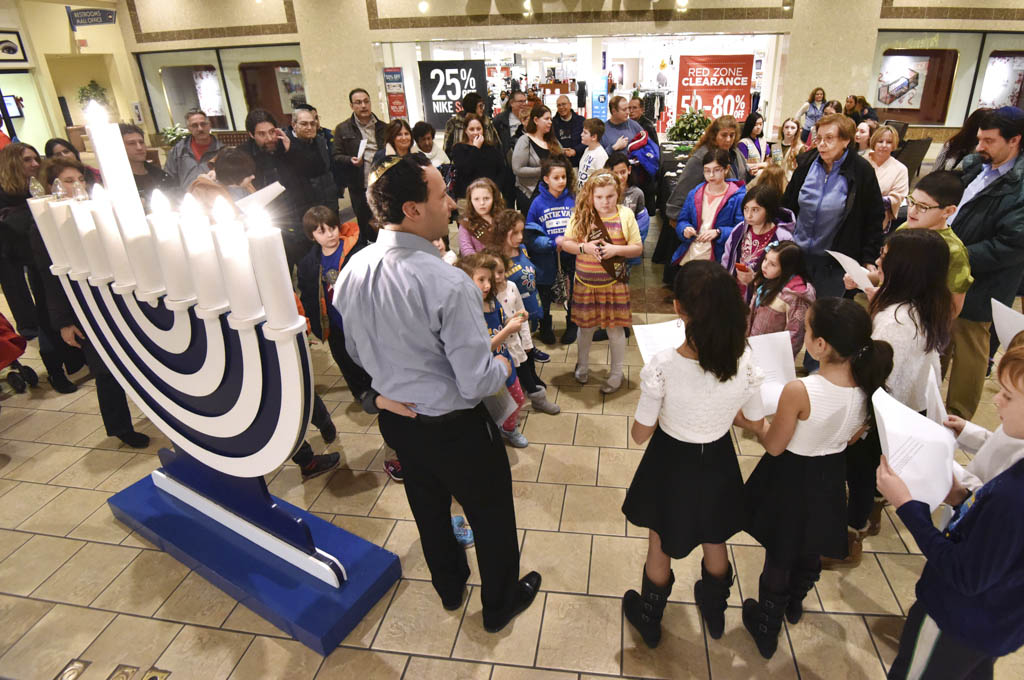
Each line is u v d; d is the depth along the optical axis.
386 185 1.48
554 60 9.28
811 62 8.48
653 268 5.62
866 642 1.99
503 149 6.17
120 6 9.60
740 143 5.50
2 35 8.90
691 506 1.70
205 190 2.64
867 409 1.64
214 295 1.87
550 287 3.98
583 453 3.02
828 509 1.71
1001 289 2.63
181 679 1.97
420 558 2.43
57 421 3.59
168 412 2.36
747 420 1.76
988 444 1.48
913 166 6.18
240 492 2.36
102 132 1.98
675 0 8.34
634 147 5.29
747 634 2.03
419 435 1.71
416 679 1.93
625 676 1.91
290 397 1.83
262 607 2.16
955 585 1.21
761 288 2.96
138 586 2.36
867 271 2.29
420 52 9.28
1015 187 2.46
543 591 2.23
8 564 2.50
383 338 1.59
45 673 2.02
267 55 9.55
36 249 2.85
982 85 8.52
